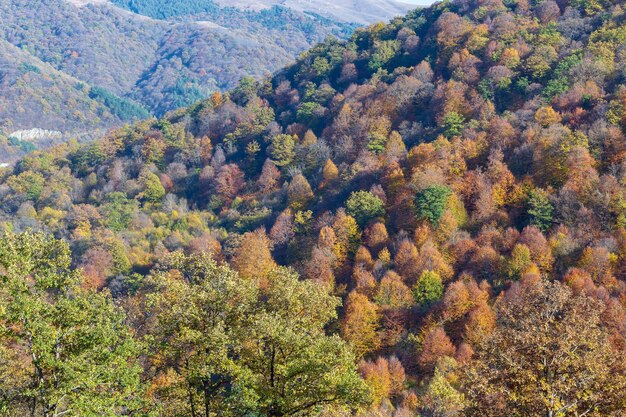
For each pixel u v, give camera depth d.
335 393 25.94
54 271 25.62
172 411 28.44
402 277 70.31
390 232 83.50
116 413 25.59
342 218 84.88
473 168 89.62
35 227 115.12
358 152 112.56
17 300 22.98
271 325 25.75
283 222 95.38
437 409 42.53
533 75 106.44
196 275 29.81
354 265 78.75
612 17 114.44
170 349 27.08
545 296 24.91
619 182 72.19
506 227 75.94
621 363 22.95
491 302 61.75
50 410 23.33
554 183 78.19
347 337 60.41
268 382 27.27
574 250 65.19
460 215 80.75
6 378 24.36
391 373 53.97
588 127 83.31
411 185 86.12
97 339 24.08
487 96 108.25
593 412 22.22
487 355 24.16
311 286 29.45
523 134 88.06
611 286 57.44
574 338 22.91
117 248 95.38
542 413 22.28
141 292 69.44
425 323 61.34
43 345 22.42
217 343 25.97
